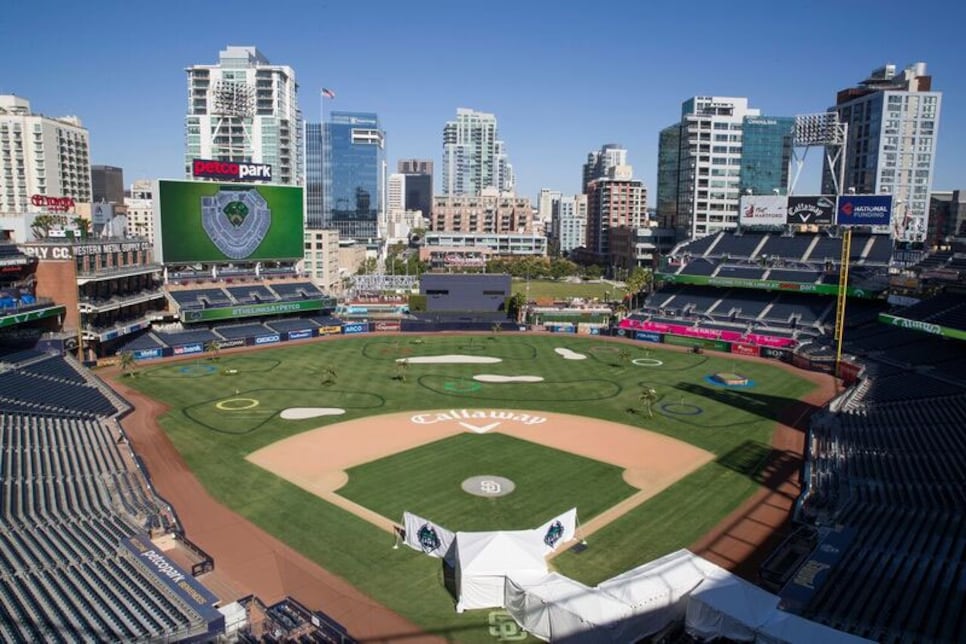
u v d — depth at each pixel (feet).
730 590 116.78
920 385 274.98
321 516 168.66
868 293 400.47
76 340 327.67
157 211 391.24
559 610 116.06
